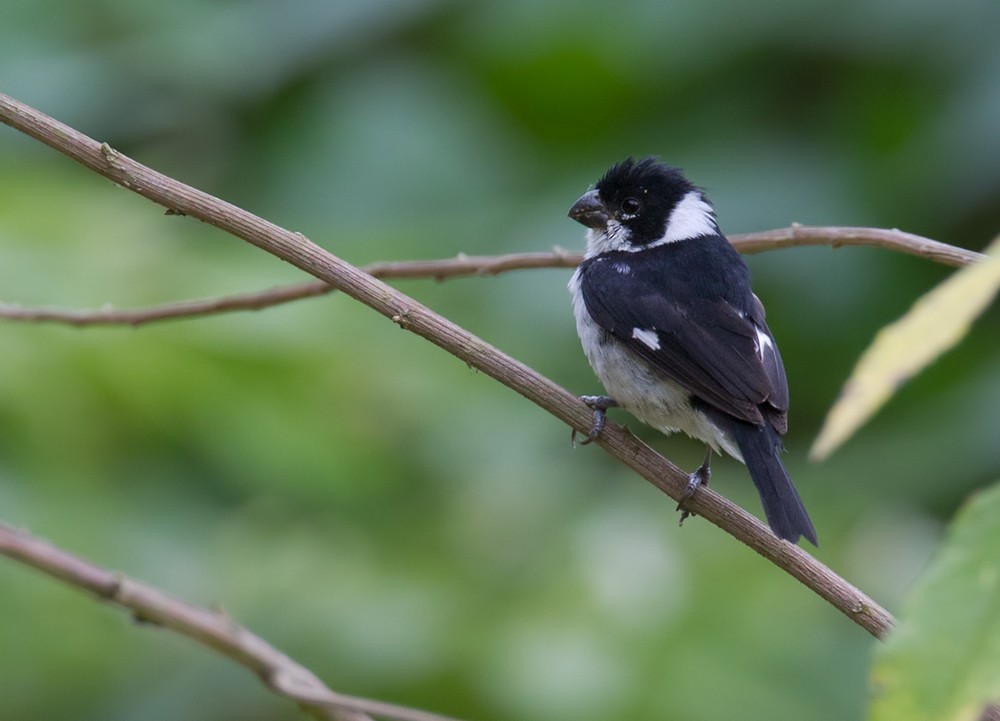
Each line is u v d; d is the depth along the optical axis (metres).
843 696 9.55
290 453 10.18
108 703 9.59
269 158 13.59
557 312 12.12
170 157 13.73
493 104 13.70
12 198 11.03
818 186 12.62
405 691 9.45
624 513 10.78
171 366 10.00
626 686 9.30
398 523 10.54
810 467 11.85
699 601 9.87
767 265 12.41
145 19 13.79
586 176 12.95
